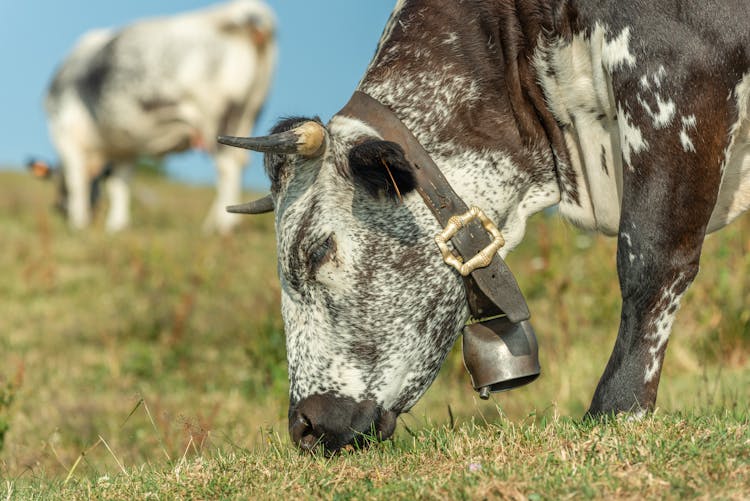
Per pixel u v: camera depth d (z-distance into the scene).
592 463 4.03
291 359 5.07
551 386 7.46
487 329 5.07
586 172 5.28
